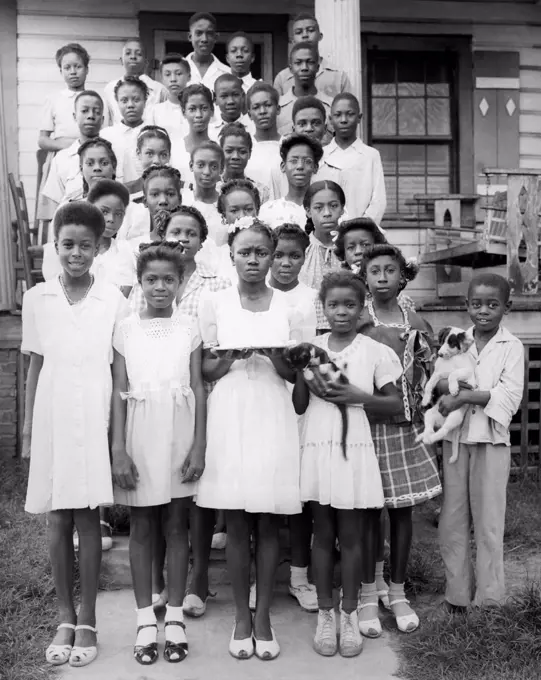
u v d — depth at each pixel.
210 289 3.92
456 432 3.57
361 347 3.48
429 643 3.30
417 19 8.55
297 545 3.84
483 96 8.67
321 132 5.55
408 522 3.60
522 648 3.21
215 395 3.39
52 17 7.98
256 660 3.27
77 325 3.33
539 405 6.45
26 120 7.93
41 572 3.99
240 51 6.68
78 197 5.32
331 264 4.29
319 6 6.68
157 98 7.03
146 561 3.33
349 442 3.34
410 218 8.60
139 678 3.11
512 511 5.13
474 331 3.73
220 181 5.11
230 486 3.22
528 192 6.63
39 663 3.22
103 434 3.28
